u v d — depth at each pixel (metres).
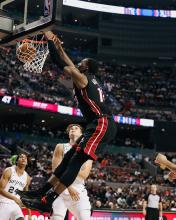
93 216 10.81
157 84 36.97
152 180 26.42
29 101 27.38
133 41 39.22
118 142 32.03
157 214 11.41
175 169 4.07
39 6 6.68
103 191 21.62
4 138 27.41
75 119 30.69
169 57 38.94
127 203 20.78
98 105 3.97
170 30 39.06
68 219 9.33
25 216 9.36
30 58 5.23
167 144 32.34
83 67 4.16
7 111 28.75
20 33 5.43
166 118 32.81
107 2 37.56
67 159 4.00
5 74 29.44
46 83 31.61
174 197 23.23
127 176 26.44
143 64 39.44
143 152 31.02
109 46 38.91
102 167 26.94
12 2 6.72
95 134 3.90
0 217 7.18
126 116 31.42
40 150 26.92
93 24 39.59
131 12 33.97
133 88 35.94
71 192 5.62
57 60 3.97
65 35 37.78
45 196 3.86
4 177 7.15
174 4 38.31
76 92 4.02
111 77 36.59
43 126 32.59
